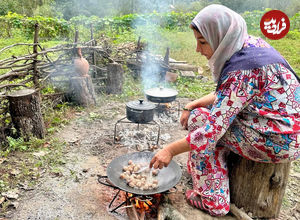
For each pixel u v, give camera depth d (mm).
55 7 22141
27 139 3469
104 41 6711
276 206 2264
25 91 3521
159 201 2340
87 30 12508
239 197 2336
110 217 2279
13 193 2510
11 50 8500
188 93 5953
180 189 2674
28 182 2699
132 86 6184
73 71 4953
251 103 1845
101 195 2553
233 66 1767
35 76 4320
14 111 3357
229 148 2154
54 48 4793
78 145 3498
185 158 3334
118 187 2100
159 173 2510
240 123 1950
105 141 3639
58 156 3195
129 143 3605
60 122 4133
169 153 1960
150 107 3424
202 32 1821
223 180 2250
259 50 1789
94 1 24266
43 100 4406
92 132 3904
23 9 19969
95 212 2328
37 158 3137
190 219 2236
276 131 1816
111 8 24312
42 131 3588
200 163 2217
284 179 2180
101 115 4523
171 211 2199
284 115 1809
